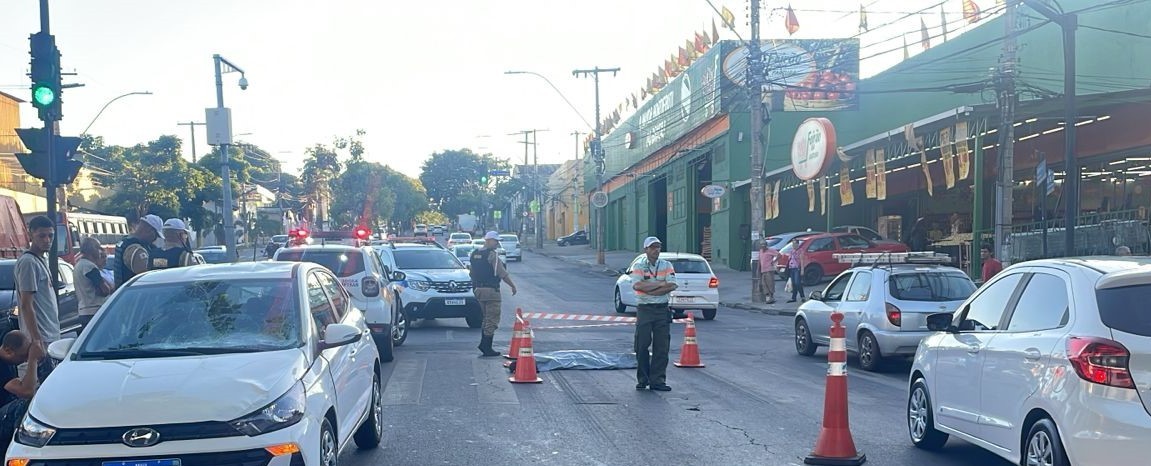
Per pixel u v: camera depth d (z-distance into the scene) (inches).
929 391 316.2
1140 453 213.3
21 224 1064.8
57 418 216.5
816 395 440.5
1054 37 1072.8
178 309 265.7
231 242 1165.1
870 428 362.9
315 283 296.8
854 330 543.5
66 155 469.4
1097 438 220.5
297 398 230.8
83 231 1389.0
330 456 253.4
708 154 1808.6
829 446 302.5
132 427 213.6
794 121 1588.3
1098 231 822.5
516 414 386.6
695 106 1797.5
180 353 248.1
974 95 1187.3
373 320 538.3
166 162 2062.0
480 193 4416.8
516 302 1090.1
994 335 276.1
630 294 906.7
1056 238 854.5
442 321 831.1
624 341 670.5
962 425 289.9
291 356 245.6
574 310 981.8
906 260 550.9
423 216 3855.8
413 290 726.5
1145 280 228.4
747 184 1553.9
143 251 396.8
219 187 2158.0
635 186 2453.2
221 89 1163.9
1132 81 946.1
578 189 3395.7
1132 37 946.1
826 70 1533.0
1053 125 1021.8
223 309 265.6
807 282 1262.3
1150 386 216.1
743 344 679.7
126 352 249.6
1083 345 228.7
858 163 1283.2
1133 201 1096.2
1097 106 874.1
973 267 999.0
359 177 2471.7
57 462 211.0
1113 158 1041.5
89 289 420.2
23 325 319.0
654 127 2183.8
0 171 1644.9
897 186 1546.5
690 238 1909.4
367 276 546.0
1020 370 254.8
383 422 368.2
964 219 1395.2
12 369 318.7
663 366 450.0
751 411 396.2
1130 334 222.7
